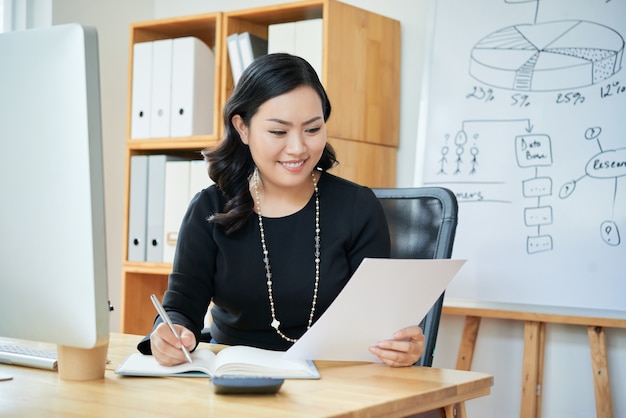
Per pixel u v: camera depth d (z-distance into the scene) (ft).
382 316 4.13
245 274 5.18
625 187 7.79
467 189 8.62
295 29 9.04
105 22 11.24
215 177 5.39
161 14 11.86
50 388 3.50
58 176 3.18
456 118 8.78
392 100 9.64
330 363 4.34
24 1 10.63
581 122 8.09
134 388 3.52
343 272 5.23
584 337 8.49
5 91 3.27
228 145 5.33
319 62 8.84
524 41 8.46
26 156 3.24
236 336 5.37
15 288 3.32
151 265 9.92
